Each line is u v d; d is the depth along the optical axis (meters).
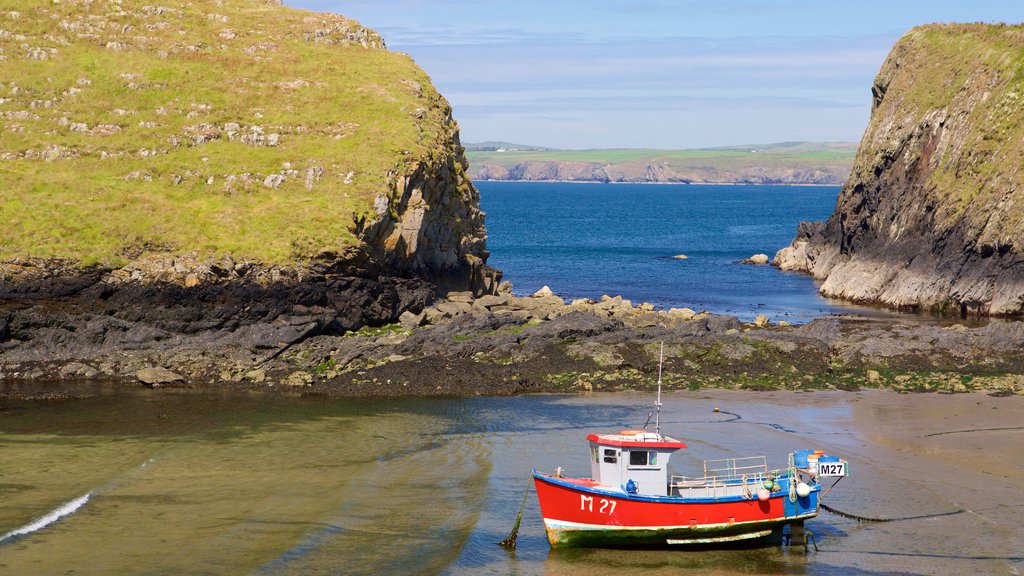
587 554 32.41
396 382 54.38
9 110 78.75
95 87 83.31
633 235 187.25
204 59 89.50
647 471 33.34
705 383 56.06
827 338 64.31
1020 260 79.75
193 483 37.03
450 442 43.88
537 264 129.00
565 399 52.31
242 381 54.75
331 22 101.00
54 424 45.31
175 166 76.19
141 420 46.44
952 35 107.19
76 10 92.38
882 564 31.33
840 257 110.12
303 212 70.75
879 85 116.06
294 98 85.75
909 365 59.25
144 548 30.31
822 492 37.81
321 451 42.00
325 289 65.81
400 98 87.06
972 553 32.09
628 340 61.44
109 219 67.25
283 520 33.31
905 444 44.44
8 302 59.53
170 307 61.53
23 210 66.31
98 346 58.00
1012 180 83.12
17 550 29.77
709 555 32.59
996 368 58.84
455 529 33.41
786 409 50.84
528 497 36.97
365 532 32.62
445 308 72.56
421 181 77.56
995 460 42.06
